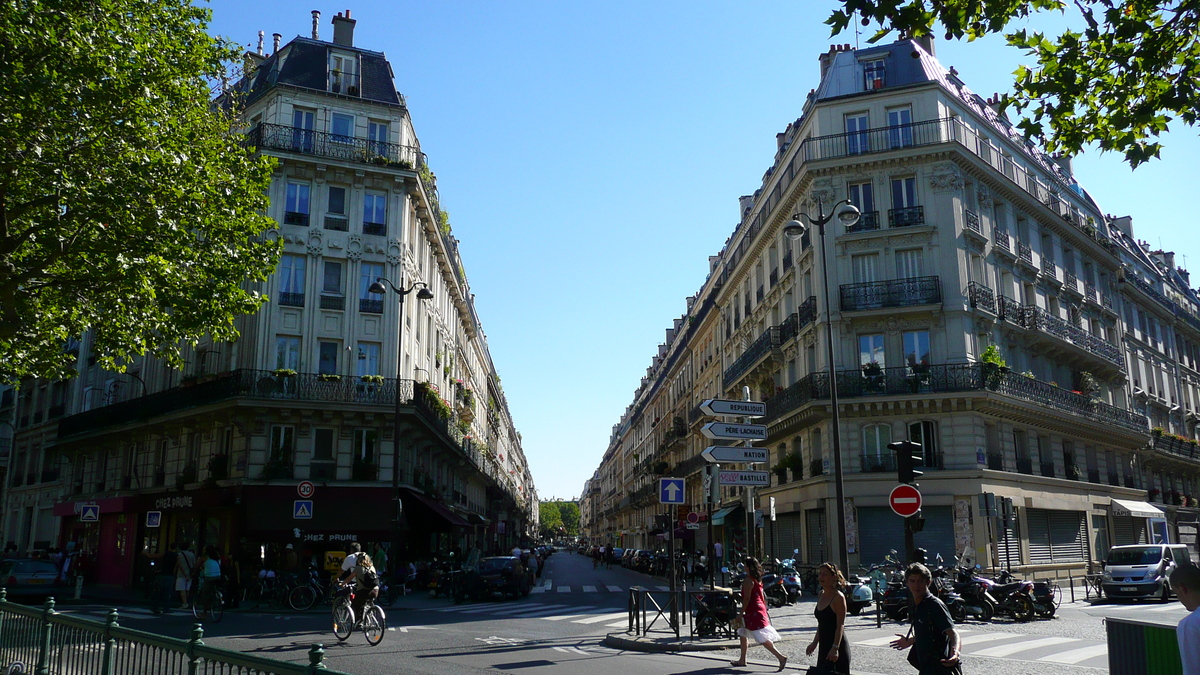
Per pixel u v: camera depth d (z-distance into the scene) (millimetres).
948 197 30391
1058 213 37844
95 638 8305
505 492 71938
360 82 33750
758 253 39969
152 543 33125
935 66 34312
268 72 33594
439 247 38969
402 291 27969
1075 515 34438
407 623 18859
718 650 14188
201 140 16125
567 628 17578
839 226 31250
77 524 38844
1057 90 8453
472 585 25719
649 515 75188
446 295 43594
